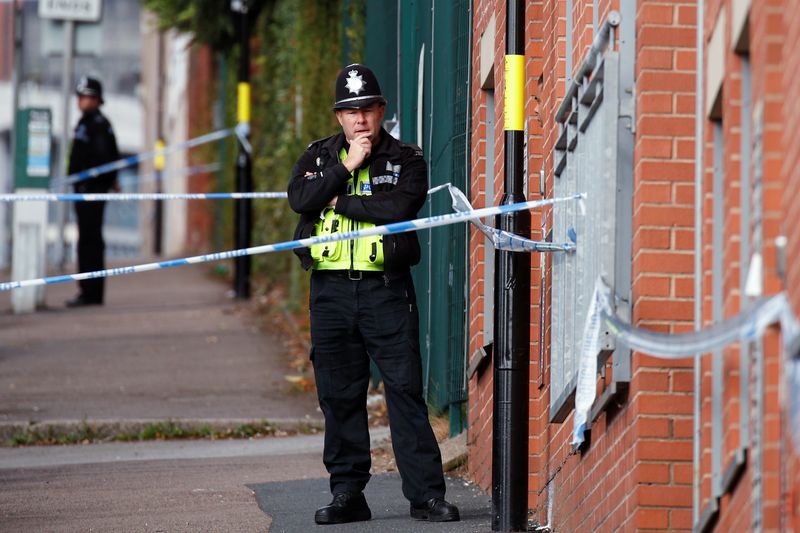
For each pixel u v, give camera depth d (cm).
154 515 2330
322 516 2211
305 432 3375
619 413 1772
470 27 2736
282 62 5456
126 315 5253
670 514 1658
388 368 2188
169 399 3653
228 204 7138
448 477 2712
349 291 2169
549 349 2244
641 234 1689
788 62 1276
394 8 3572
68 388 3797
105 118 5553
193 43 6500
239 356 4300
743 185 1455
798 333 1205
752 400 1407
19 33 7744
